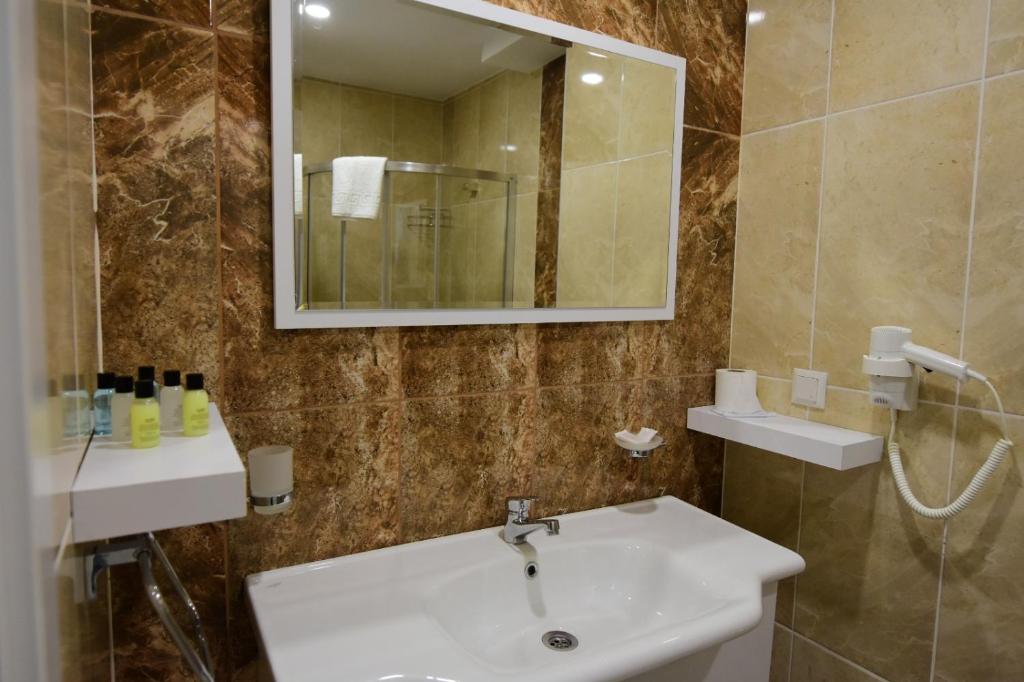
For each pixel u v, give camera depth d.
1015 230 1.08
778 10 1.47
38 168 0.38
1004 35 1.08
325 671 0.80
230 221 0.99
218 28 0.96
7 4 0.31
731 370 1.54
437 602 1.04
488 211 1.19
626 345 1.44
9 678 0.33
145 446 0.76
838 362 1.37
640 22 1.38
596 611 1.22
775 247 1.50
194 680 1.00
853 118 1.32
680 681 1.08
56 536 0.43
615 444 1.44
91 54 0.87
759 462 1.55
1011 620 1.11
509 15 1.18
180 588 0.84
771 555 1.19
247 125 0.99
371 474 1.15
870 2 1.29
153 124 0.92
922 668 1.24
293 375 1.06
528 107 1.23
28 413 0.33
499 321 1.23
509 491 1.31
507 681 0.78
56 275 0.46
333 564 1.10
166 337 0.95
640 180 1.40
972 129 1.13
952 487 1.19
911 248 1.23
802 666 1.47
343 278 1.06
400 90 1.09
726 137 1.55
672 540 1.26
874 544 1.32
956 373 1.12
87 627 0.65
